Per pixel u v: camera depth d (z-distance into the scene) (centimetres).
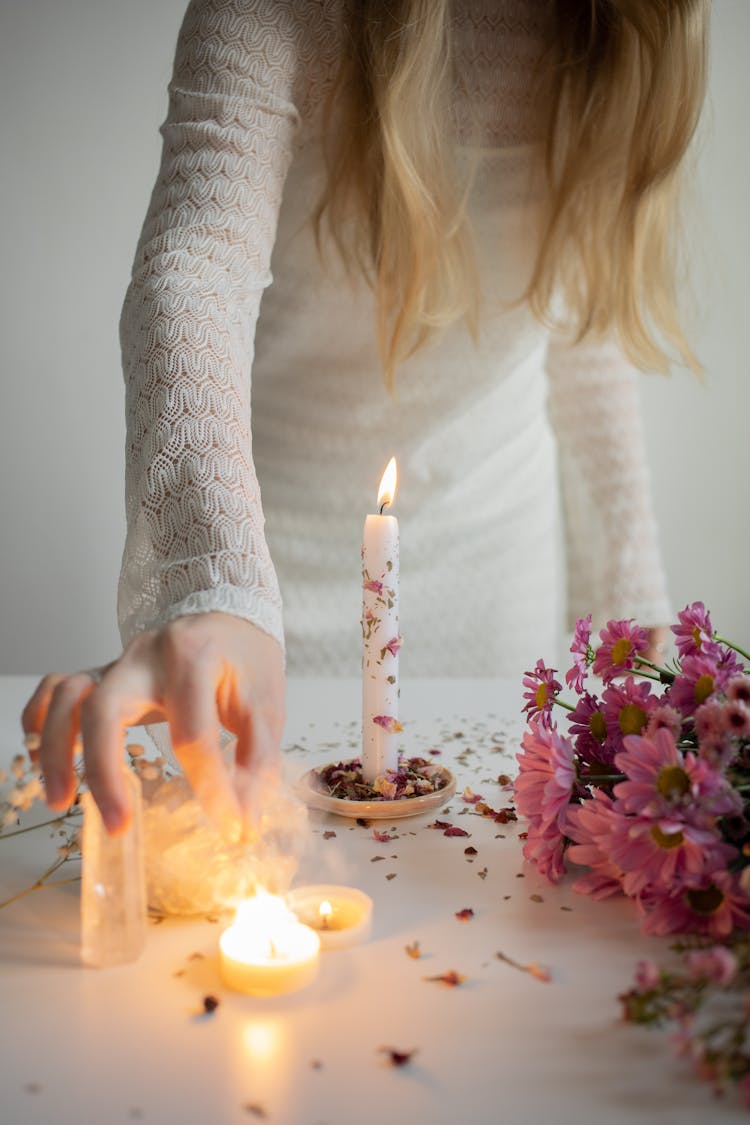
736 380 212
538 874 64
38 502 214
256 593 62
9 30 200
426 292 100
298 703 96
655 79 98
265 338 110
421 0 91
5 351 209
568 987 53
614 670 68
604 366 122
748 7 201
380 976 54
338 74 94
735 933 54
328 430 115
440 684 104
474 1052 48
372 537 72
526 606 129
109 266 207
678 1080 47
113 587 218
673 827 54
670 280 110
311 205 101
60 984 53
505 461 123
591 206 105
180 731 55
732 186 205
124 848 55
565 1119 45
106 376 211
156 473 68
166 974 54
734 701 56
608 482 123
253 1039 49
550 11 100
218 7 86
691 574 220
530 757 64
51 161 204
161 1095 46
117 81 202
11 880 63
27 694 99
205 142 84
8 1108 45
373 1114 45
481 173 103
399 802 71
